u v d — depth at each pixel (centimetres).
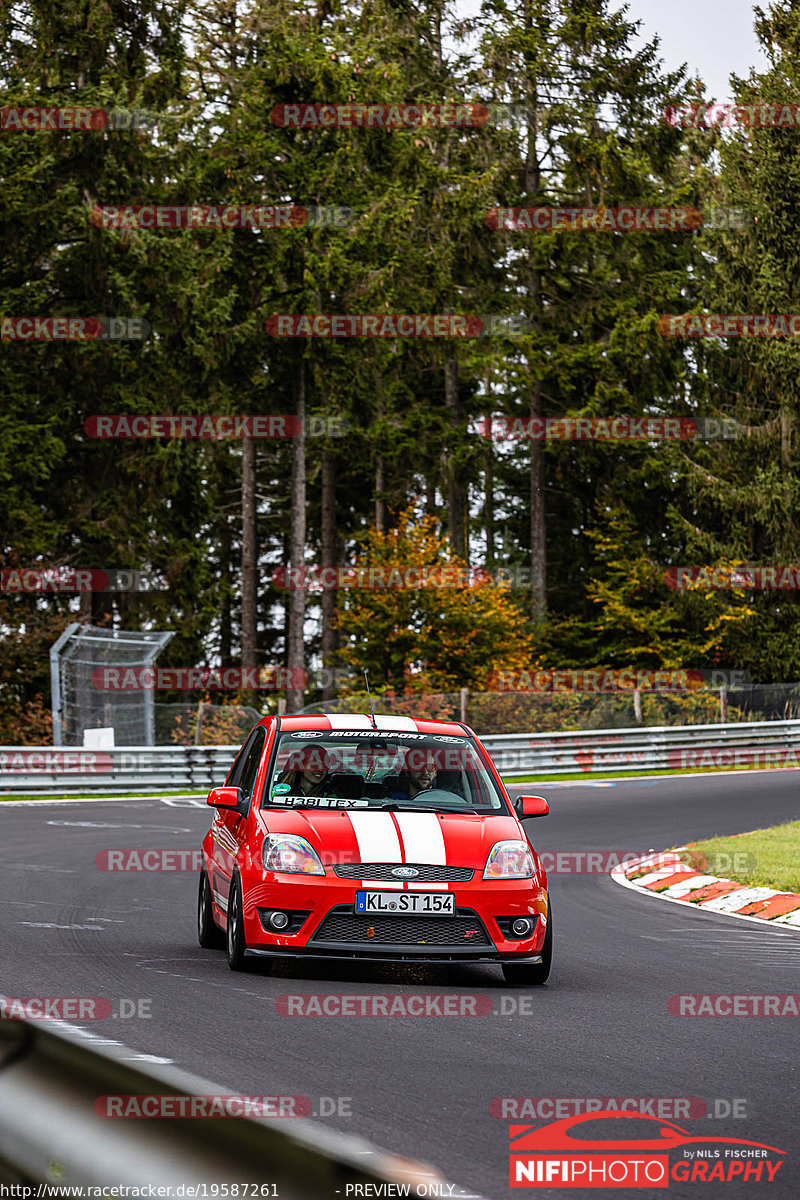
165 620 8206
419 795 1972
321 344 7794
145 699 5619
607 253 9844
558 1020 1549
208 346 7756
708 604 9300
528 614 9731
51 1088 459
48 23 7544
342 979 1802
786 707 7388
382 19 9025
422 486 12594
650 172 9844
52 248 7819
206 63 9062
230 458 10775
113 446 7925
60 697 5372
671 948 2200
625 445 10000
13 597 7369
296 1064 1249
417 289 8806
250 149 7625
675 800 5006
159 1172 379
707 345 9831
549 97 9850
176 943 2058
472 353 9669
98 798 5225
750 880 2881
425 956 1741
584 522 11319
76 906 2414
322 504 12206
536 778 6147
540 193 10012
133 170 7706
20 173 7156
